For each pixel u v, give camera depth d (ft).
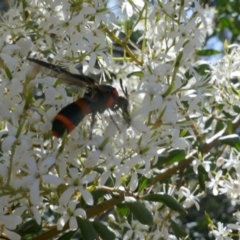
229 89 0.88
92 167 0.67
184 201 0.87
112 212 0.95
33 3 0.82
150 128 0.69
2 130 0.67
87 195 0.66
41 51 0.84
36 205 0.66
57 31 0.78
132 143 0.69
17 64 0.72
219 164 0.86
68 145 0.67
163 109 0.69
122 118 0.69
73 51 0.77
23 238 0.75
